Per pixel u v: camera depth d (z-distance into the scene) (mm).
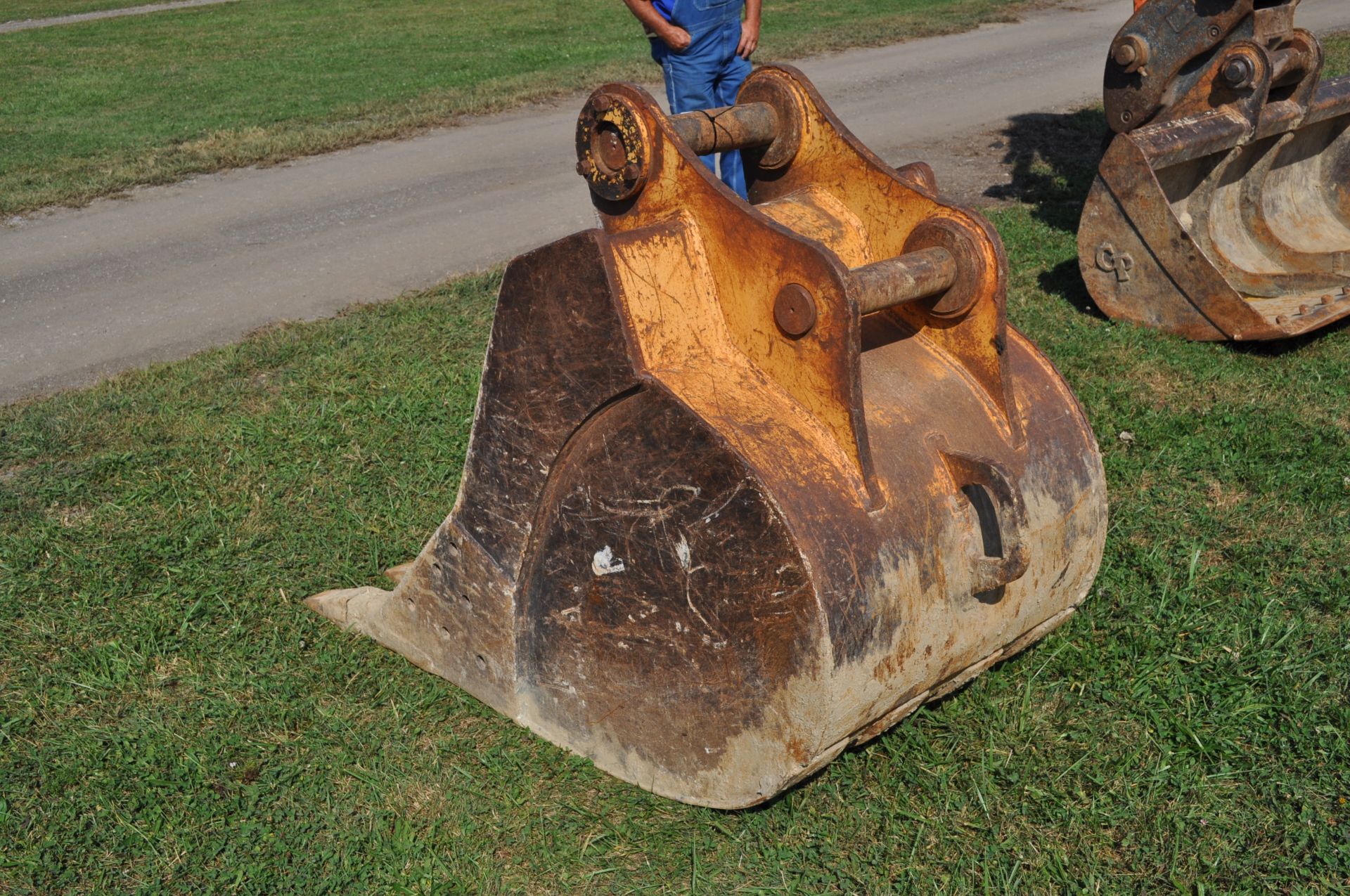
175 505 4438
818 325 2537
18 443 5023
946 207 2842
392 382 5453
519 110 12906
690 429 2559
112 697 3398
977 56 15711
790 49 16297
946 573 2744
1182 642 3506
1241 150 6008
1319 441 4656
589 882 2711
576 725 3051
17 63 16844
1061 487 3062
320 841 2842
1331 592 3742
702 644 2668
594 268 2617
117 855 2803
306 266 7801
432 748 3143
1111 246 5836
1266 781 2967
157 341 6500
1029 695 3250
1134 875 2701
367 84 14375
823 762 2656
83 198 9773
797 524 2457
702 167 2693
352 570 4012
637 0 5633
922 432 2793
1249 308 5445
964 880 2668
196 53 17344
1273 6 5902
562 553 2889
